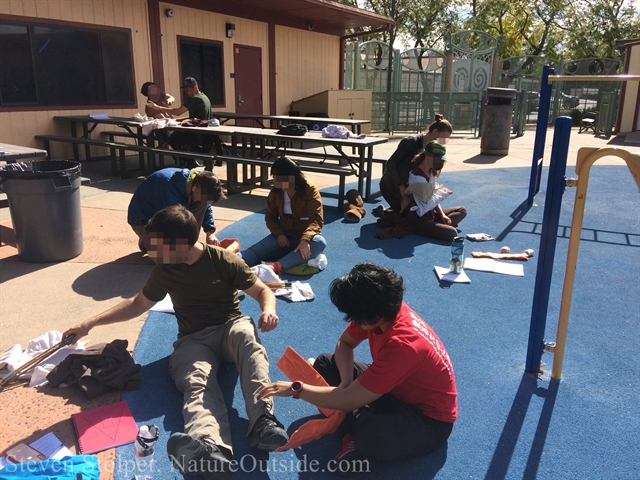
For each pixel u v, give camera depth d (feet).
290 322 11.66
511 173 31.35
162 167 29.01
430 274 14.74
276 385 7.54
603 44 108.99
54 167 15.71
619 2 107.34
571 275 8.79
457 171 31.91
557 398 9.02
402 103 57.98
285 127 25.89
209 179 13.10
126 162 33.50
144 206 14.35
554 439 8.01
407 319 7.05
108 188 25.64
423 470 7.34
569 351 10.61
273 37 46.78
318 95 49.26
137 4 35.04
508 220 20.80
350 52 58.18
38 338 10.11
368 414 7.13
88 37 32.58
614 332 11.44
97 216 20.30
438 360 7.05
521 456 7.64
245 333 8.68
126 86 35.37
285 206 15.11
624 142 49.37
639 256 16.62
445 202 23.76
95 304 12.37
